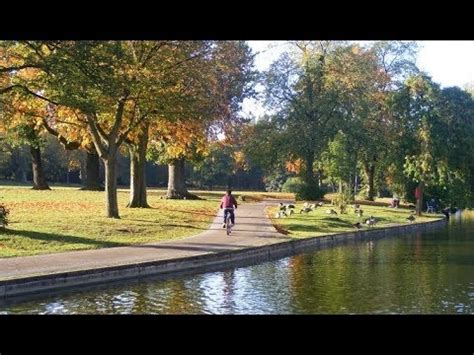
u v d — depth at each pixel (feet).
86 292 50.19
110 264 55.93
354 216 135.13
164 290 51.75
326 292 51.88
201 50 104.88
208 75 107.04
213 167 275.39
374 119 181.98
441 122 161.89
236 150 216.74
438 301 48.47
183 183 168.45
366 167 202.39
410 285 55.83
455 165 160.25
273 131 174.70
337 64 176.24
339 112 172.55
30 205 119.24
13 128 121.19
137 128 112.98
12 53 81.97
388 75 202.49
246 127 175.22
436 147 158.10
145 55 98.73
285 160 177.37
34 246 66.59
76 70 74.90
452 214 202.90
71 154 261.24
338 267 68.13
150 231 86.84
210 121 131.85
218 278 58.85
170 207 132.46
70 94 76.23
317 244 91.50
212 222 107.14
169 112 95.61
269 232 93.91
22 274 49.26
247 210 142.72
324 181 227.81
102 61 77.71
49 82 76.13
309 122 171.22
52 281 49.55
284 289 53.01
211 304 46.24
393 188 191.01
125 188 238.68
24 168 273.33
